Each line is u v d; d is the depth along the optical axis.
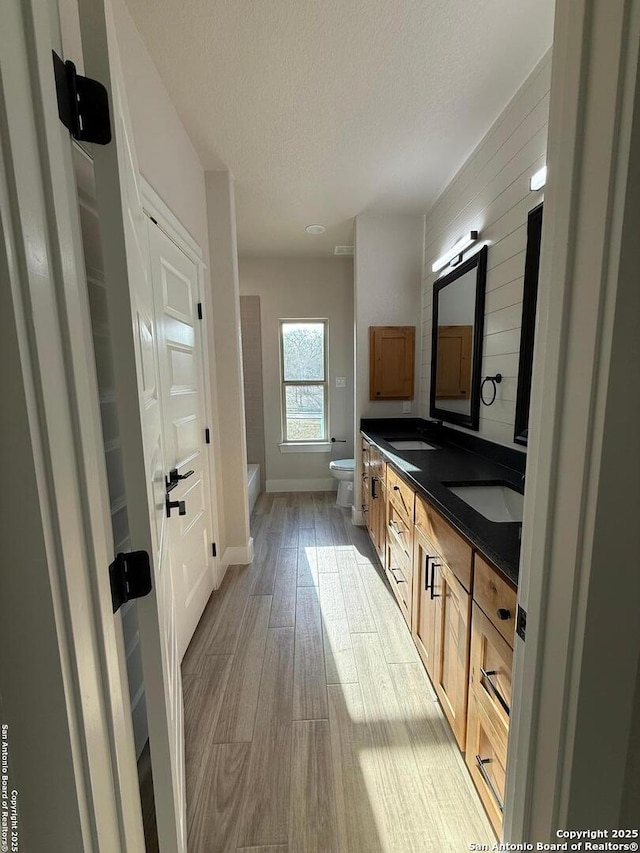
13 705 0.47
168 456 1.56
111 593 0.58
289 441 4.33
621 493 0.44
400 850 1.02
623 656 0.48
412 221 3.00
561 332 0.49
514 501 1.55
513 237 1.74
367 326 3.11
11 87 0.40
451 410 2.48
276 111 1.76
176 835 0.75
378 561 2.67
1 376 0.41
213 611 2.10
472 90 1.65
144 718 1.22
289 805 1.12
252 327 4.09
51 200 0.45
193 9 1.26
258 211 2.86
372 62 1.49
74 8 0.66
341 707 1.47
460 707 1.20
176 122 1.75
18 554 0.44
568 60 0.45
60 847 0.50
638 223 0.40
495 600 0.94
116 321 0.58
